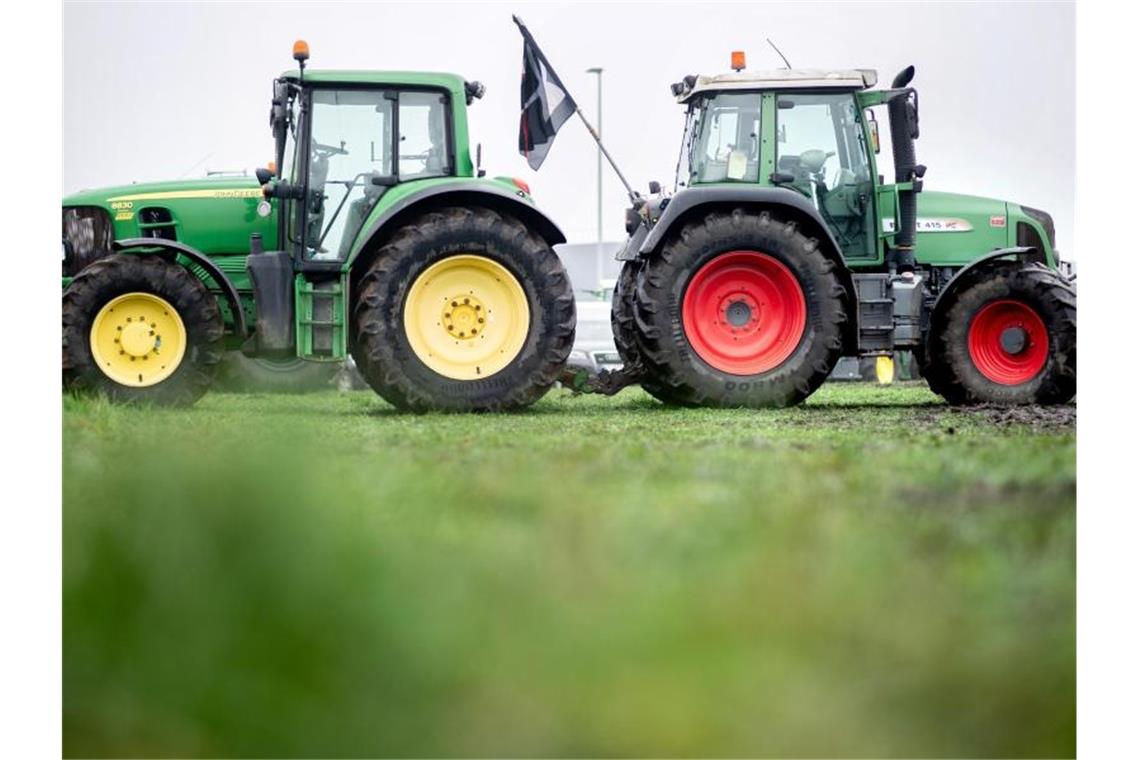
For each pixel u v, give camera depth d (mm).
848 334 38188
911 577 10062
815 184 38812
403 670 8055
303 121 35656
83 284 35312
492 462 18812
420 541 10906
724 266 37500
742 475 17062
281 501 8953
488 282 35688
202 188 38844
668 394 38250
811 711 7844
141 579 8492
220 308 38062
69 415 27859
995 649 8844
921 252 40594
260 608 8242
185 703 8102
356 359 35750
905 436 24953
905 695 8320
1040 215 40875
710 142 38875
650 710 7777
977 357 39219
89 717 8227
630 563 9938
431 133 36344
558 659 8102
